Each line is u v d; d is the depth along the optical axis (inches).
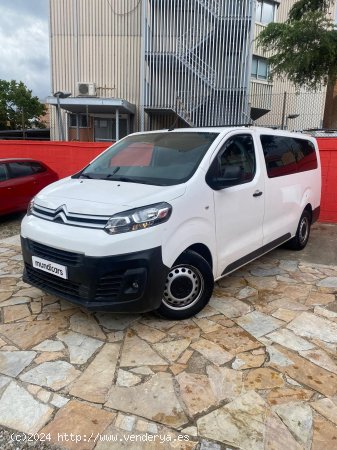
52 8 791.7
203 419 94.5
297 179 213.8
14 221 339.6
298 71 530.6
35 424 92.8
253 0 679.7
